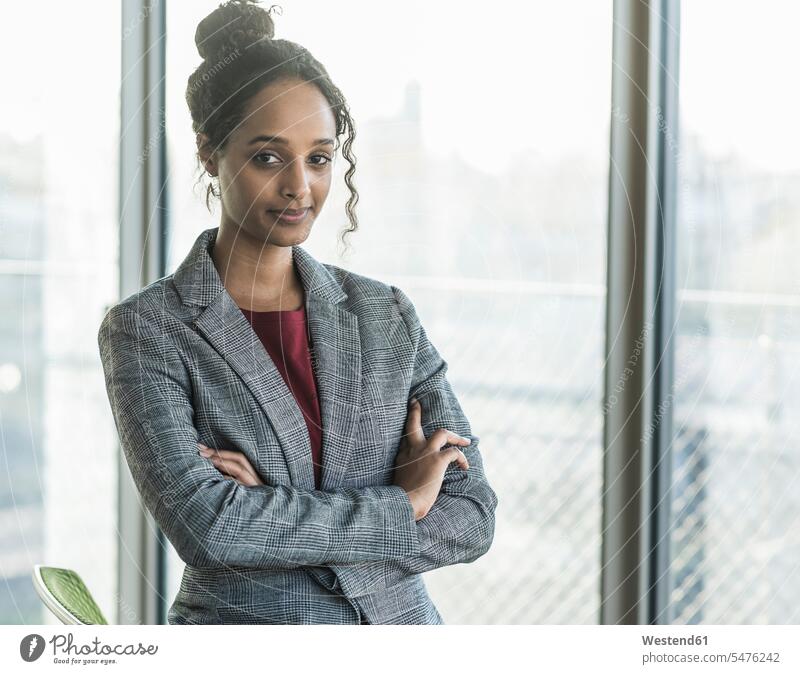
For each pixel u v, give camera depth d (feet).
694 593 6.33
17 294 6.77
